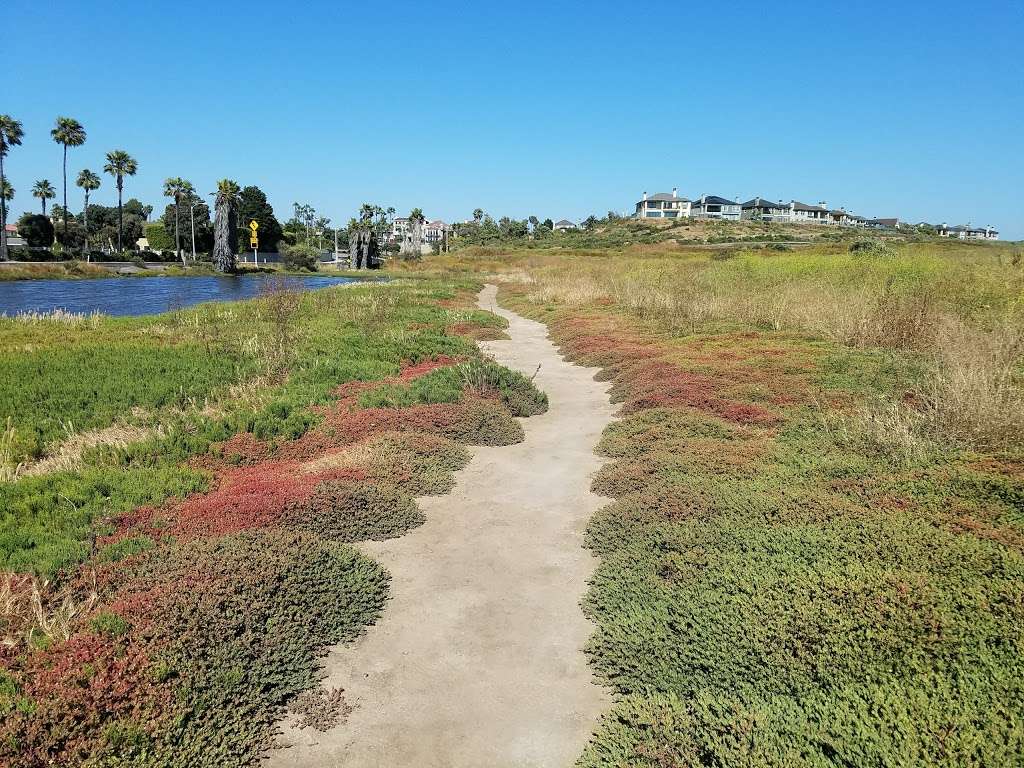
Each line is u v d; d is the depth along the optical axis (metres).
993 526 6.03
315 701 4.67
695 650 4.77
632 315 24.91
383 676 5.00
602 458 10.02
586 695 4.76
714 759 3.69
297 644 5.12
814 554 5.76
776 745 3.66
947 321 13.30
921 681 3.96
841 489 7.35
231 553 6.13
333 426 10.92
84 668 4.44
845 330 16.64
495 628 5.61
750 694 4.21
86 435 10.29
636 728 4.13
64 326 23.38
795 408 11.05
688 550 6.19
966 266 22.12
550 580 6.40
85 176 95.56
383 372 15.45
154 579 5.73
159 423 10.98
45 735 3.86
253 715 4.46
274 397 12.63
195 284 59.91
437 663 5.15
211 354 16.98
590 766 3.96
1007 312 14.15
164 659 4.63
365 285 44.78
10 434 10.04
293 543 6.50
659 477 8.38
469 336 22.55
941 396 9.45
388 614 5.84
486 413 11.51
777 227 113.94
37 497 7.55
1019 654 4.06
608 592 5.86
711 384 12.87
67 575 5.91
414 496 8.55
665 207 153.38
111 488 7.99
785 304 20.64
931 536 5.76
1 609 5.21
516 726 4.47
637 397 12.66
